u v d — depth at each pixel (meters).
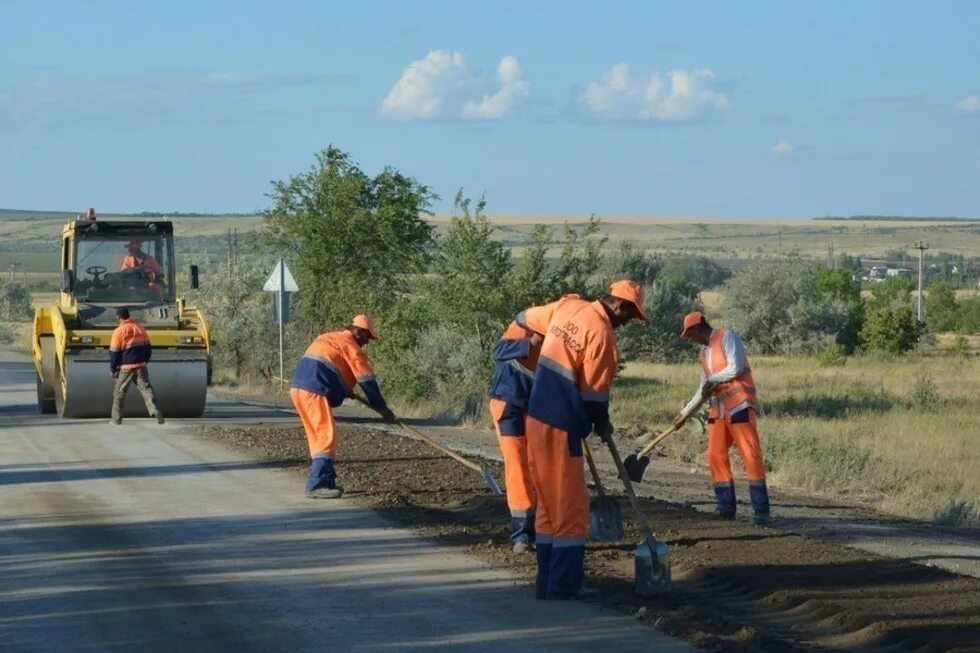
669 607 8.96
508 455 10.94
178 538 11.65
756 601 9.27
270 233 34.56
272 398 31.59
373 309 31.95
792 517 14.72
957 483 19.17
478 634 8.27
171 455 17.94
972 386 39.03
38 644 8.11
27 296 103.94
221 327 38.31
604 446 22.80
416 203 34.47
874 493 18.27
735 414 13.42
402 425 13.94
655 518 12.75
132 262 25.45
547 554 9.37
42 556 10.86
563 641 8.09
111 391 23.75
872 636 8.07
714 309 79.62
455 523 12.34
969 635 7.95
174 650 7.97
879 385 38.31
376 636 8.24
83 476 15.90
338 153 34.25
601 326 9.11
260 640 8.17
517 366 10.88
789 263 66.44
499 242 28.05
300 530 11.99
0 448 19.16
